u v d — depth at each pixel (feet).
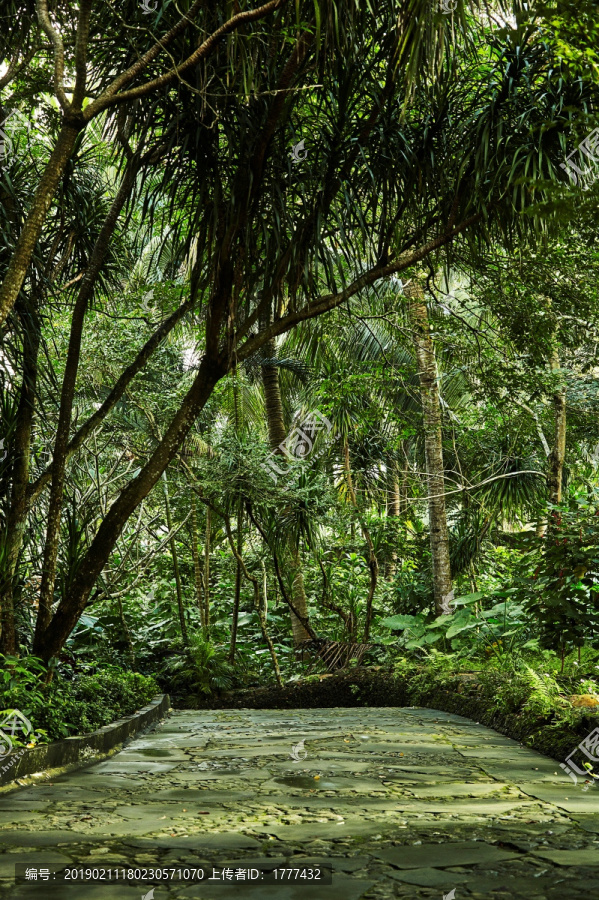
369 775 14.96
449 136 21.18
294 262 19.63
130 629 40.65
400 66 18.28
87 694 21.95
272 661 40.81
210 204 19.54
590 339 26.89
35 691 16.83
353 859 9.10
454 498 45.01
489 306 26.18
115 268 23.24
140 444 36.35
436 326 30.63
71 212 21.08
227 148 20.18
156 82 15.30
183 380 34.78
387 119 20.76
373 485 41.98
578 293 24.18
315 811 11.75
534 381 28.58
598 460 36.45
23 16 18.19
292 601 40.34
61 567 20.70
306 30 15.80
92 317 31.37
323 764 16.34
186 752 18.76
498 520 43.93
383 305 33.06
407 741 19.83
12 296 14.64
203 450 39.83
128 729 21.49
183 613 39.99
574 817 11.23
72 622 19.77
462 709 26.30
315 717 27.09
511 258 24.07
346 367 35.42
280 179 19.89
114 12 16.92
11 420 19.19
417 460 51.80
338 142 20.03
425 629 36.04
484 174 19.74
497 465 39.27
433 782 14.17
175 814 11.60
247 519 38.34
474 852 9.36
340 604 42.55
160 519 41.34
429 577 40.86
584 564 22.65
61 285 22.74
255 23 17.74
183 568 45.03
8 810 11.93
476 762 16.43
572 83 18.45
